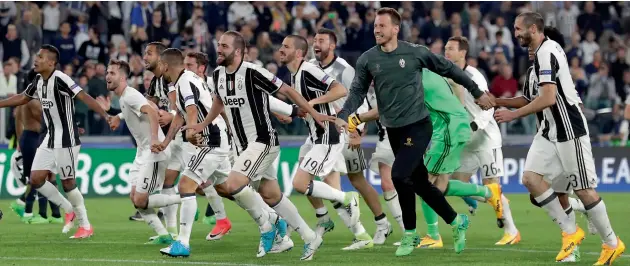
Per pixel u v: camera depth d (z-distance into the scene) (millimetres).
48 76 23938
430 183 19656
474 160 24609
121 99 22281
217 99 19672
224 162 22312
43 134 29859
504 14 51062
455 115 21719
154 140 20734
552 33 19594
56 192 25719
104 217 31812
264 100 19031
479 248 22047
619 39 51750
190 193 20250
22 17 44250
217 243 23422
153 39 46219
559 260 18969
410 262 18969
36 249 21562
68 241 23641
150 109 21703
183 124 22953
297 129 42531
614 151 44781
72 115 24344
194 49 46312
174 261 19016
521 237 24969
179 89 20219
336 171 23000
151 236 25016
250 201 19312
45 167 24688
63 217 32000
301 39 21516
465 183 22266
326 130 21531
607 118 45750
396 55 18859
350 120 19578
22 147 30219
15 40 43688
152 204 22516
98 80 41531
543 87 17578
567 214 19812
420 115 19016
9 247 22031
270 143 19219
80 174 39688
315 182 21609
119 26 46406
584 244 22828
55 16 45031
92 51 45000
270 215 20469
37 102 29812
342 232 26469
